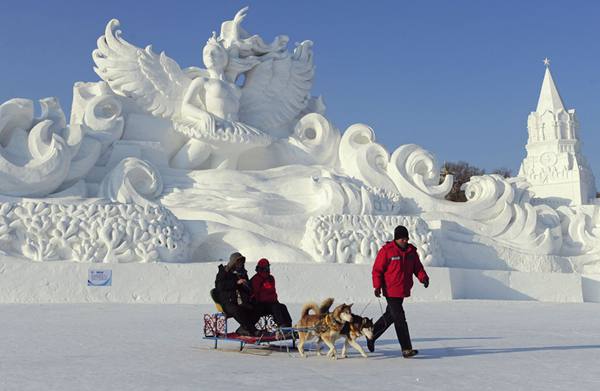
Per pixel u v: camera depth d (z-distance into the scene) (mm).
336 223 20391
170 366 7336
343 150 24922
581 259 24406
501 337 10336
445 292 19438
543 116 30844
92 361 7621
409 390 5891
